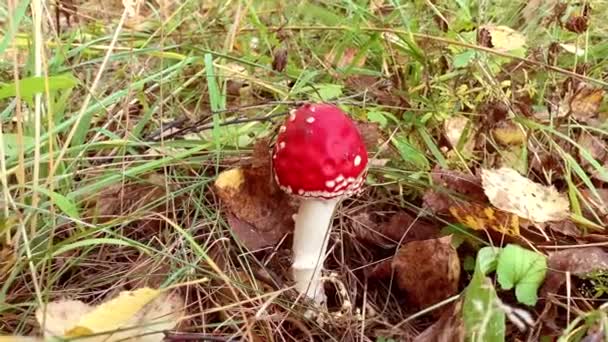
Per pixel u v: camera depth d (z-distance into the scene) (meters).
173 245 0.31
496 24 0.50
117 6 0.52
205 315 0.29
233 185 0.32
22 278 0.29
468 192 0.35
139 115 0.40
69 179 0.32
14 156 0.29
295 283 0.30
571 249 0.32
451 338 0.27
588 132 0.40
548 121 0.40
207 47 0.43
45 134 0.29
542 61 0.42
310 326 0.30
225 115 0.40
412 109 0.38
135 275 0.30
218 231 0.32
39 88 0.27
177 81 0.42
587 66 0.42
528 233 0.34
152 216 0.32
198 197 0.35
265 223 0.33
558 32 0.48
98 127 0.37
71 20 0.48
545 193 0.33
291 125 0.27
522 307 0.30
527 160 0.39
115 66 0.42
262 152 0.32
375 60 0.47
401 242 0.34
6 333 0.27
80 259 0.31
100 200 0.34
